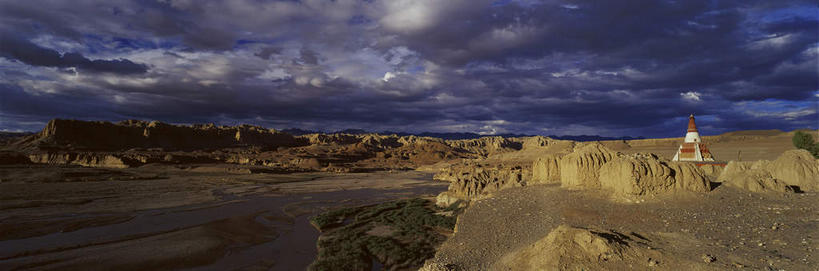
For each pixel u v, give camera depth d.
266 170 150.88
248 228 46.75
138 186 91.56
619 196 26.36
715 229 18.64
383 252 33.38
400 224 44.91
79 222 48.50
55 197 69.62
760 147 95.31
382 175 151.62
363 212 56.66
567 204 27.03
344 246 35.84
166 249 36.53
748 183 25.22
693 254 15.30
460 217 30.88
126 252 35.50
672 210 22.52
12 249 36.00
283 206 64.19
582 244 16.22
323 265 30.25
